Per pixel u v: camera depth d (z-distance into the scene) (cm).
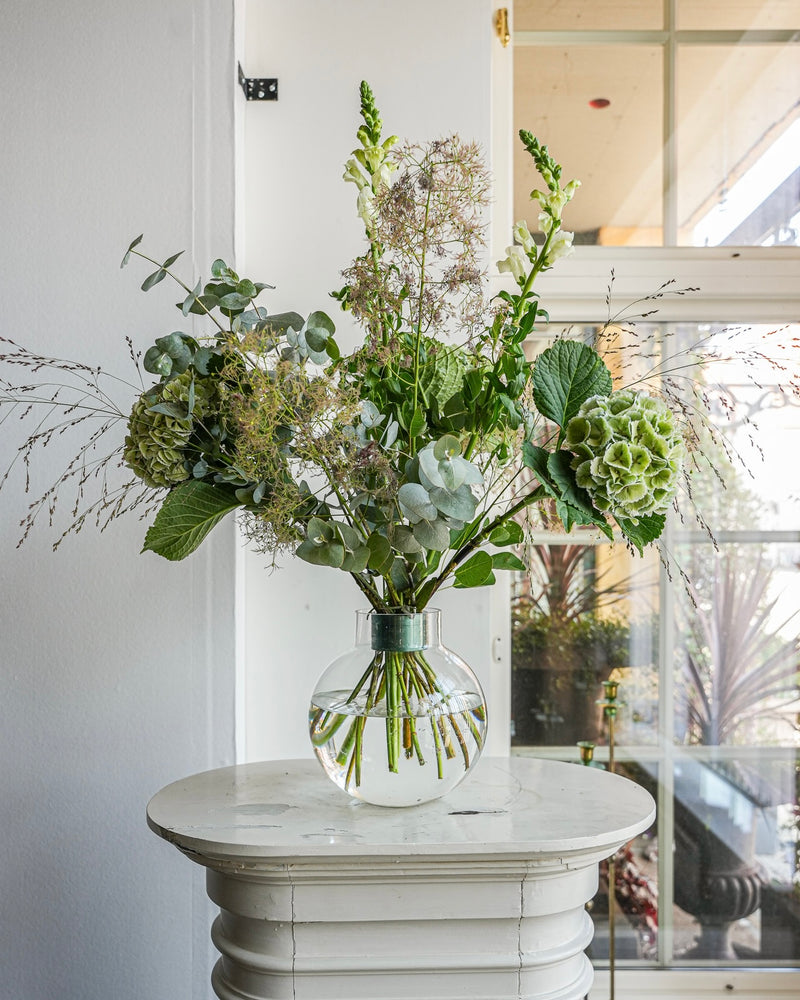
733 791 179
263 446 101
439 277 152
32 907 149
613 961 170
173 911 150
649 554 179
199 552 151
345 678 113
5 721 150
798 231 177
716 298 175
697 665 179
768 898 178
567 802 116
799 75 177
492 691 175
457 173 115
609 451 100
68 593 151
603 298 174
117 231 151
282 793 121
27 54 152
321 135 163
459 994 103
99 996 149
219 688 150
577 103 177
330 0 163
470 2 163
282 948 103
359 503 106
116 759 150
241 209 157
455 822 108
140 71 152
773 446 178
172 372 111
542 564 179
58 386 151
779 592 179
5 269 151
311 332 110
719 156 177
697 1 177
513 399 109
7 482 150
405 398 113
